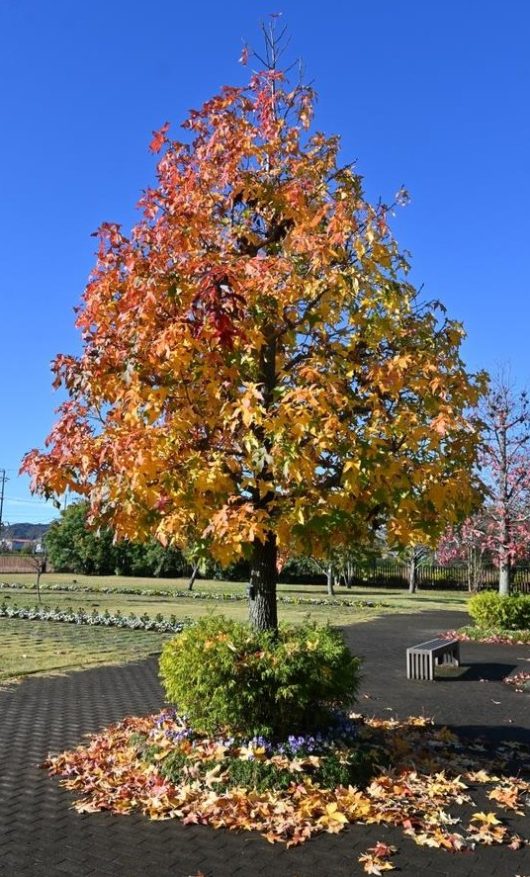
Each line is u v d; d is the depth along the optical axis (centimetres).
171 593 3102
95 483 541
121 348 548
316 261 525
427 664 1177
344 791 524
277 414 498
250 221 601
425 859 440
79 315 571
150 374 534
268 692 558
